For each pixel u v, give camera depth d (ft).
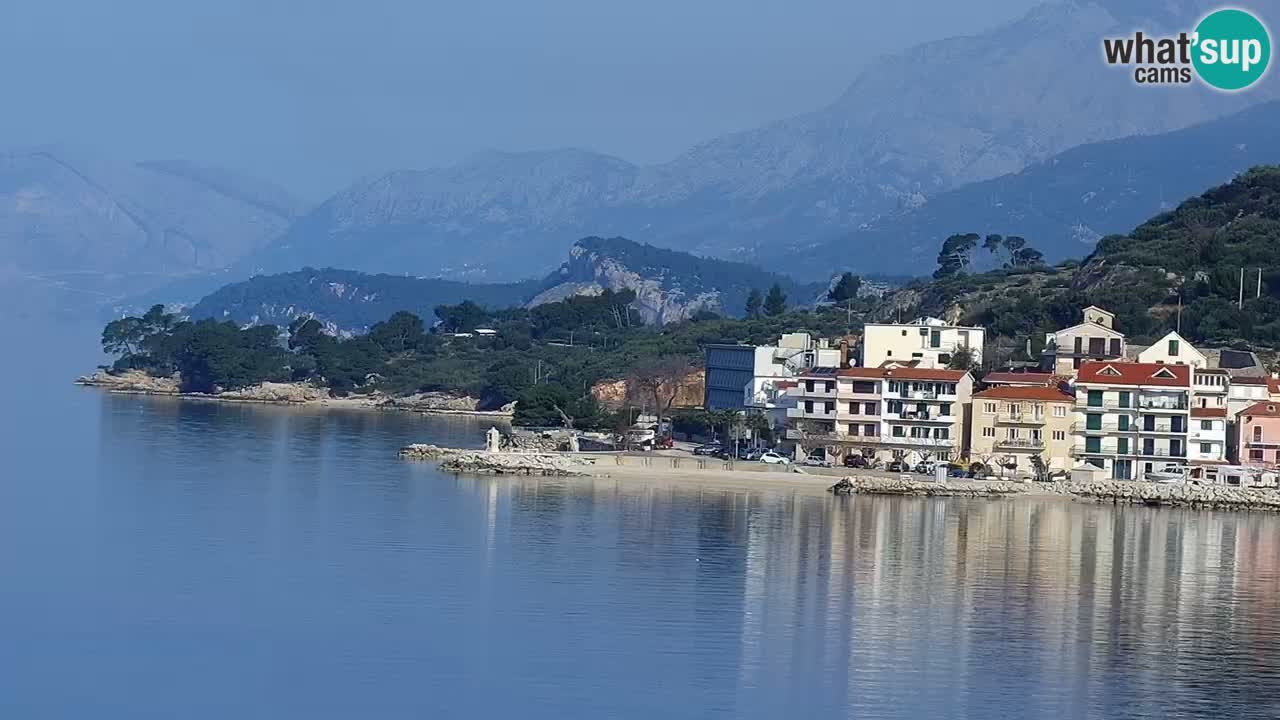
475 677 412.36
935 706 401.08
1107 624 487.20
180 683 406.41
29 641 438.81
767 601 499.92
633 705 394.52
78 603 479.41
